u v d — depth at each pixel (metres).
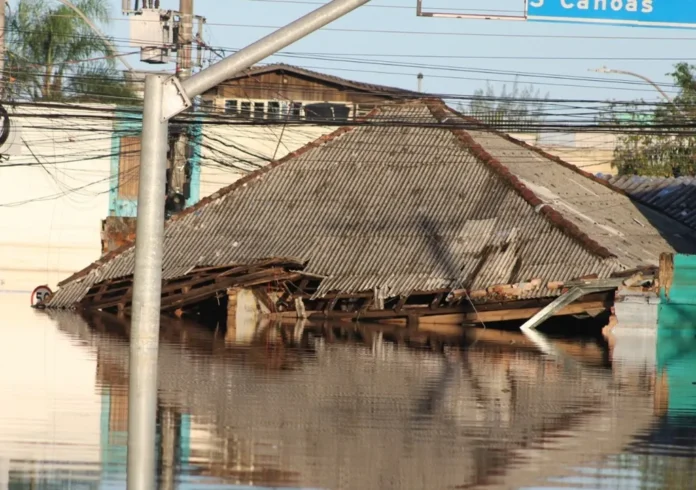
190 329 103.00
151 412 37.50
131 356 37.28
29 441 43.75
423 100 137.75
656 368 77.25
